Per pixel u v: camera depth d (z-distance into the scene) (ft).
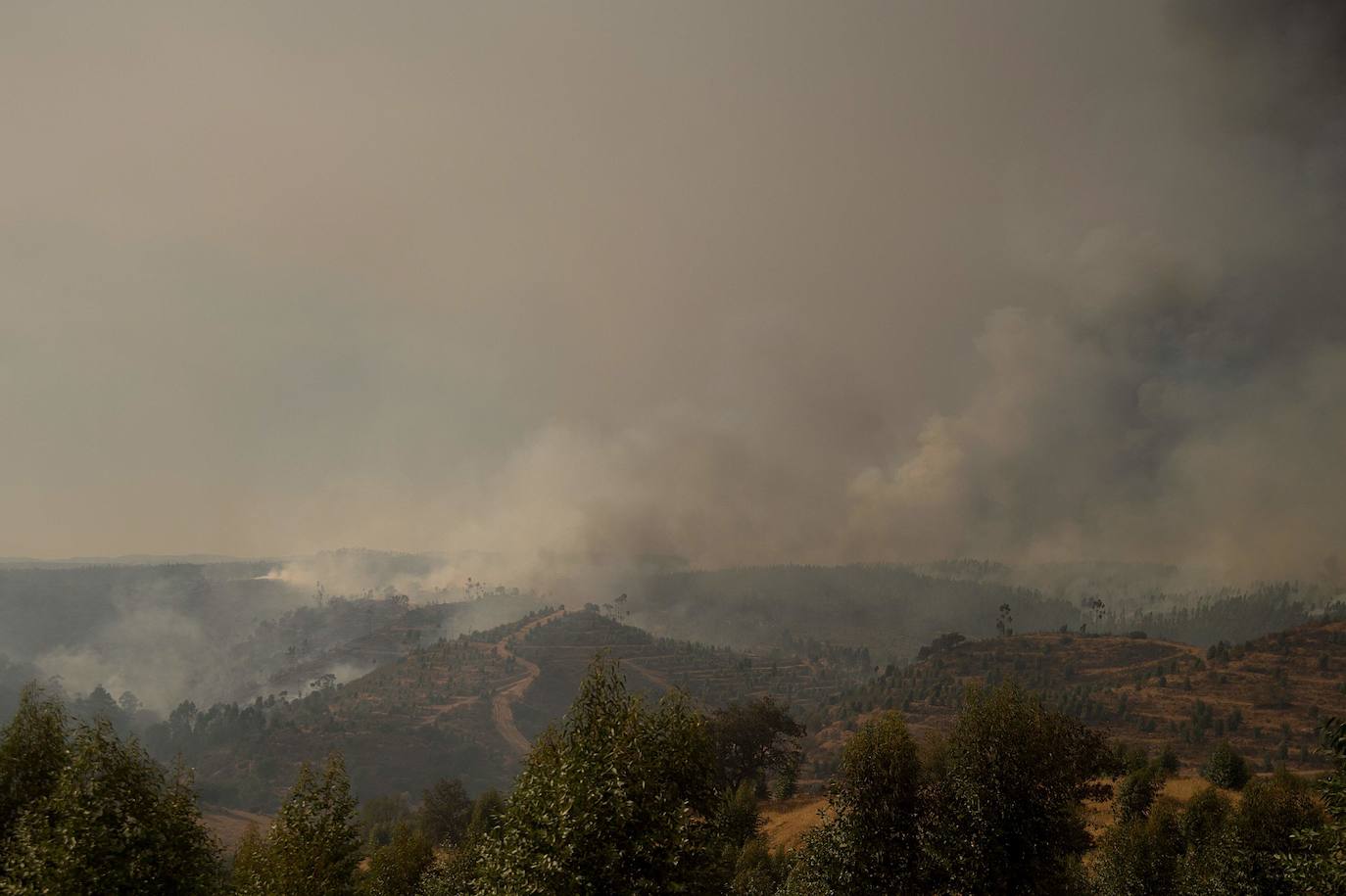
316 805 114.73
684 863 78.95
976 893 108.58
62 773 80.02
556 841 72.95
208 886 84.17
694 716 91.45
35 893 72.28
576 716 85.81
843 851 115.03
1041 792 114.42
